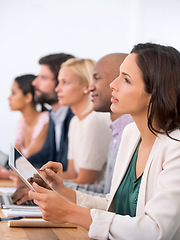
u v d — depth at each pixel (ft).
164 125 3.59
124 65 3.65
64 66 8.09
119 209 4.09
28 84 9.82
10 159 3.77
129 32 13.52
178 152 3.37
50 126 9.73
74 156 8.13
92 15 13.37
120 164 4.32
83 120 7.77
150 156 3.63
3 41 13.06
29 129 10.04
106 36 13.43
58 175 4.38
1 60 13.01
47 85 9.66
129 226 3.24
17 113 12.87
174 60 3.57
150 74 3.52
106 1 13.37
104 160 7.39
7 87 13.05
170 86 3.52
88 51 13.41
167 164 3.39
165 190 3.23
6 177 8.25
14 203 4.79
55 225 4.06
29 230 3.90
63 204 3.35
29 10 13.12
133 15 13.46
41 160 9.73
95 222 3.32
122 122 5.82
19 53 13.12
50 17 13.20
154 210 3.21
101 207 4.48
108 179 5.83
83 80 7.97
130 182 4.02
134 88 3.58
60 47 13.30
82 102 7.84
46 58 9.62
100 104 6.23
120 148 4.37
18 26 13.12
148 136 3.86
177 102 3.56
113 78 6.12
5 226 4.00
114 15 13.43
